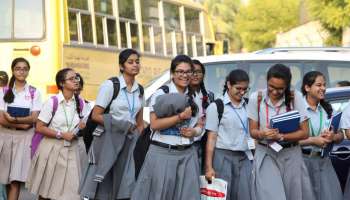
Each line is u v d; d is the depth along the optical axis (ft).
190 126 28.76
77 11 57.77
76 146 33.83
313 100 29.55
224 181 28.30
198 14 78.28
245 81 29.37
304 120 27.84
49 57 55.67
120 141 31.04
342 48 43.11
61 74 33.83
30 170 34.14
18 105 36.29
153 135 28.37
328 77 39.75
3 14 56.49
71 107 33.91
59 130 33.73
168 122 27.68
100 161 30.91
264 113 27.99
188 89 29.27
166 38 70.64
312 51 42.75
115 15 62.44
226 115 29.40
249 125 28.37
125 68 31.40
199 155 29.94
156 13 69.00
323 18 142.51
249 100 28.25
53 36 55.72
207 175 28.66
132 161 31.30
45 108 33.73
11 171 36.37
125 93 31.45
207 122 29.40
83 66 57.93
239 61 40.37
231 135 29.50
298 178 28.02
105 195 31.48
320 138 28.96
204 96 29.78
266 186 27.84
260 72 40.06
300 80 39.86
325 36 159.43
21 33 56.18
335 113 29.63
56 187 33.58
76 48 57.26
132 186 31.09
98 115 31.07
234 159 29.58
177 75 28.71
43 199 34.19
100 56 60.03
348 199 29.78
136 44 65.26
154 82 40.40
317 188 29.27
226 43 81.56
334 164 31.94
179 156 28.14
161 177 27.96
